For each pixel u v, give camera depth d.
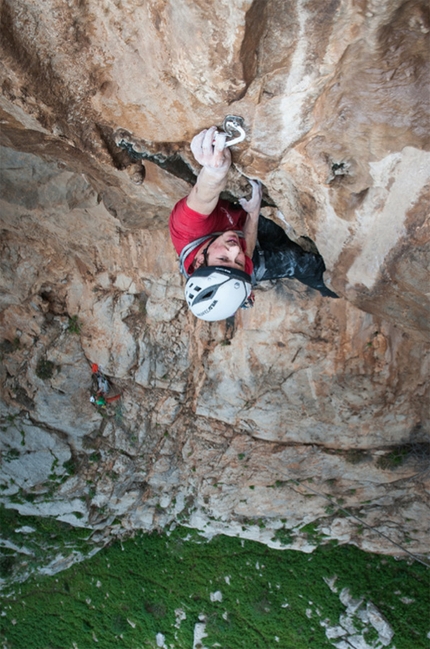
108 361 8.07
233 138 2.90
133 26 2.51
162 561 10.66
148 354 7.89
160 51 2.54
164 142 3.39
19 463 8.98
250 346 7.10
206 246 3.26
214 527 9.82
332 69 2.45
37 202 5.79
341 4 2.13
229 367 7.50
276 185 3.50
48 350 8.02
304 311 6.48
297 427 7.81
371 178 2.97
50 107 3.09
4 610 11.48
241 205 3.67
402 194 2.90
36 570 10.95
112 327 7.70
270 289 6.37
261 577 10.11
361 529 9.05
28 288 7.44
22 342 8.02
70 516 9.68
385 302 3.72
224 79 2.45
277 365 7.09
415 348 6.39
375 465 7.81
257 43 2.32
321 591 9.74
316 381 7.02
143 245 6.63
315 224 3.62
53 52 2.82
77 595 11.23
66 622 11.30
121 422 8.73
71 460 9.02
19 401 8.44
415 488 8.05
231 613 10.25
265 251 4.25
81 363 8.15
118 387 8.44
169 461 8.98
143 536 10.72
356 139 2.79
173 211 3.36
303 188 3.35
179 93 2.77
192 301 3.25
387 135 2.68
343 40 2.30
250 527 9.55
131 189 4.67
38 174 5.31
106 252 6.91
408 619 9.20
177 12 2.23
